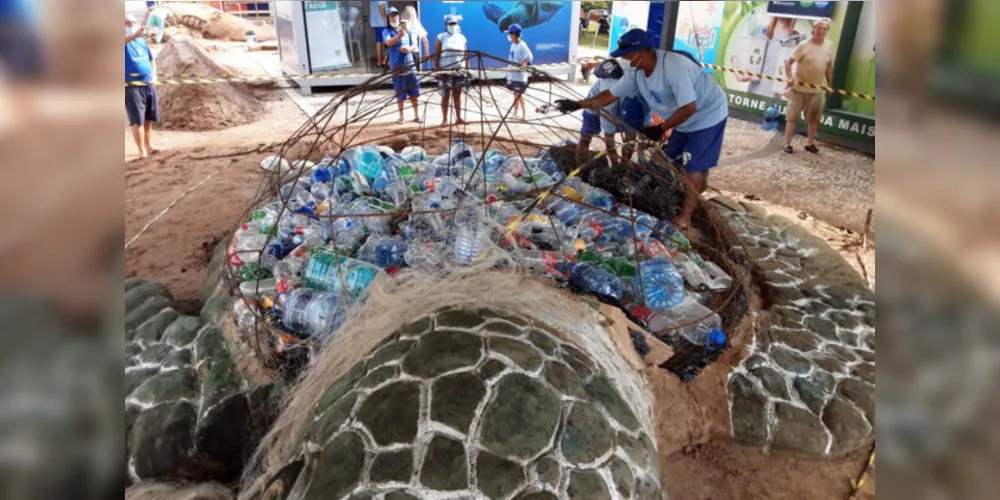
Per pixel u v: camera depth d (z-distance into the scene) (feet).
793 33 28.63
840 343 10.36
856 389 9.24
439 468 4.86
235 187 19.34
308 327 8.89
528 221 11.14
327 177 14.07
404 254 9.94
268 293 9.83
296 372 8.38
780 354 9.79
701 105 15.08
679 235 12.50
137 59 22.67
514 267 8.68
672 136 16.44
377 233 11.27
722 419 8.84
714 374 9.31
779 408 8.89
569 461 5.18
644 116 18.48
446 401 5.25
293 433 6.34
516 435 5.14
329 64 38.52
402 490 4.76
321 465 5.13
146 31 44.57
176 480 7.63
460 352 5.73
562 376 5.78
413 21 31.30
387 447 5.02
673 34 34.14
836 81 27.35
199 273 13.56
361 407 5.43
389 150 16.61
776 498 8.16
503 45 41.37
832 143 27.55
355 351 6.66
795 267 13.16
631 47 14.32
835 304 11.60
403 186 13.12
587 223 12.24
